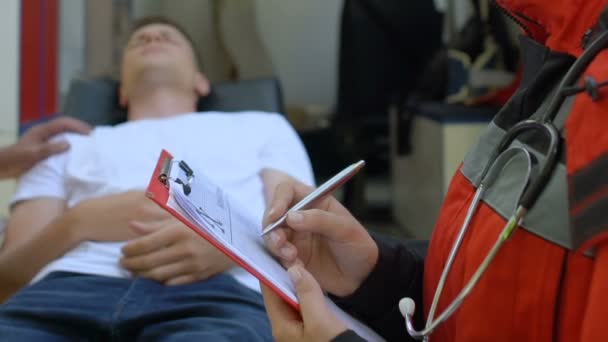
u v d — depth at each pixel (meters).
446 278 0.65
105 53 2.98
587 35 0.57
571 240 0.49
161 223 1.31
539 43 0.66
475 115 2.30
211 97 2.04
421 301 0.81
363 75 3.13
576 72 0.55
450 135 2.31
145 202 1.34
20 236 1.50
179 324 1.09
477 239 0.61
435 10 3.19
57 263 1.34
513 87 2.27
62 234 1.34
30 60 2.50
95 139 1.64
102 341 1.14
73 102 2.04
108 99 2.06
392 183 3.29
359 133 3.13
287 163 1.66
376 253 0.78
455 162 2.32
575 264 0.52
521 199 0.55
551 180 0.55
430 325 0.60
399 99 2.96
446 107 2.43
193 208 0.64
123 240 1.34
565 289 0.53
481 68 2.43
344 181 0.74
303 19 3.66
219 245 0.60
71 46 2.86
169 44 1.92
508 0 0.65
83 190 1.55
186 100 1.92
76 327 1.12
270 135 1.71
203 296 1.18
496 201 0.61
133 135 1.64
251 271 0.61
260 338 1.06
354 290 0.80
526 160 0.58
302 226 0.71
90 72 2.95
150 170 1.54
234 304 1.18
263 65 3.26
